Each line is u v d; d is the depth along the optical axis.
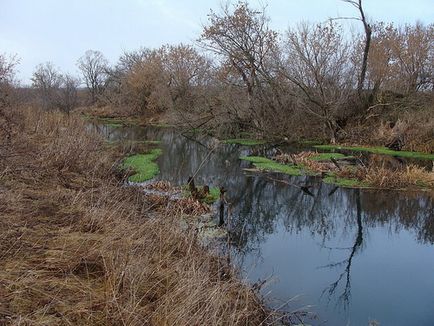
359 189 16.98
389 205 15.13
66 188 10.10
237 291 6.97
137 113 49.44
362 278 9.13
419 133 25.31
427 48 31.66
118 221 7.92
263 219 13.62
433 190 16.70
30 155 11.64
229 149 27.16
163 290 6.03
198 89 37.25
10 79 27.78
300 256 10.35
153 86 48.06
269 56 29.67
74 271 5.98
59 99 52.03
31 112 20.42
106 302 5.14
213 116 30.83
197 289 5.75
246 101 30.30
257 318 6.45
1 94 19.77
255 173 19.58
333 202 15.57
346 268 9.68
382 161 21.84
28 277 5.46
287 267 9.50
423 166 20.48
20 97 26.22
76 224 7.59
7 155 10.41
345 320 7.22
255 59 29.52
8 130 13.84
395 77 31.45
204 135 32.38
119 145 22.83
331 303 7.82
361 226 13.16
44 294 5.23
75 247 6.50
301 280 8.80
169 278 6.35
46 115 20.64
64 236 6.87
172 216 9.80
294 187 17.31
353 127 29.11
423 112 27.27
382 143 26.62
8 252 5.99
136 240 7.38
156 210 11.48
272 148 27.30
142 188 13.86
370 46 30.22
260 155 24.88
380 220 13.73
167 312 5.24
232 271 7.80
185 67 41.44
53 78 57.38
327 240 11.80
